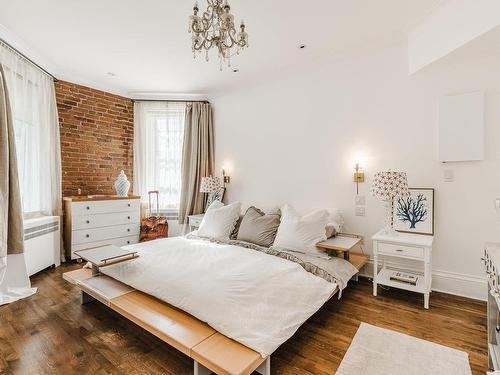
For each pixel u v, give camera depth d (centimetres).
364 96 322
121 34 287
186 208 470
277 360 175
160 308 192
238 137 442
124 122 468
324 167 352
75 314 232
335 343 194
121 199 420
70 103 402
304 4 235
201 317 168
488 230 260
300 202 373
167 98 478
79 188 413
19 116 314
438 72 278
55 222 358
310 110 363
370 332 206
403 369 166
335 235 308
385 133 309
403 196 278
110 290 220
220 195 453
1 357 176
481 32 213
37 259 323
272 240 299
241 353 144
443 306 250
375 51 315
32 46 311
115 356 178
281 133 391
